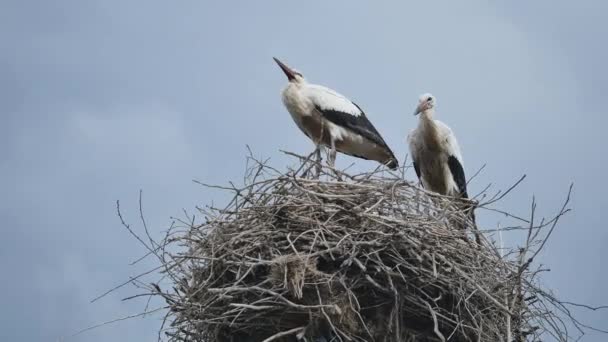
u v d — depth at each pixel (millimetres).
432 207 12969
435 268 11898
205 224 12750
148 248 12625
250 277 12289
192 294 12180
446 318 12008
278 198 12609
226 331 12453
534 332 12719
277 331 12102
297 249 12266
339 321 11891
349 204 12547
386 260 12148
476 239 12984
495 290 12625
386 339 12023
